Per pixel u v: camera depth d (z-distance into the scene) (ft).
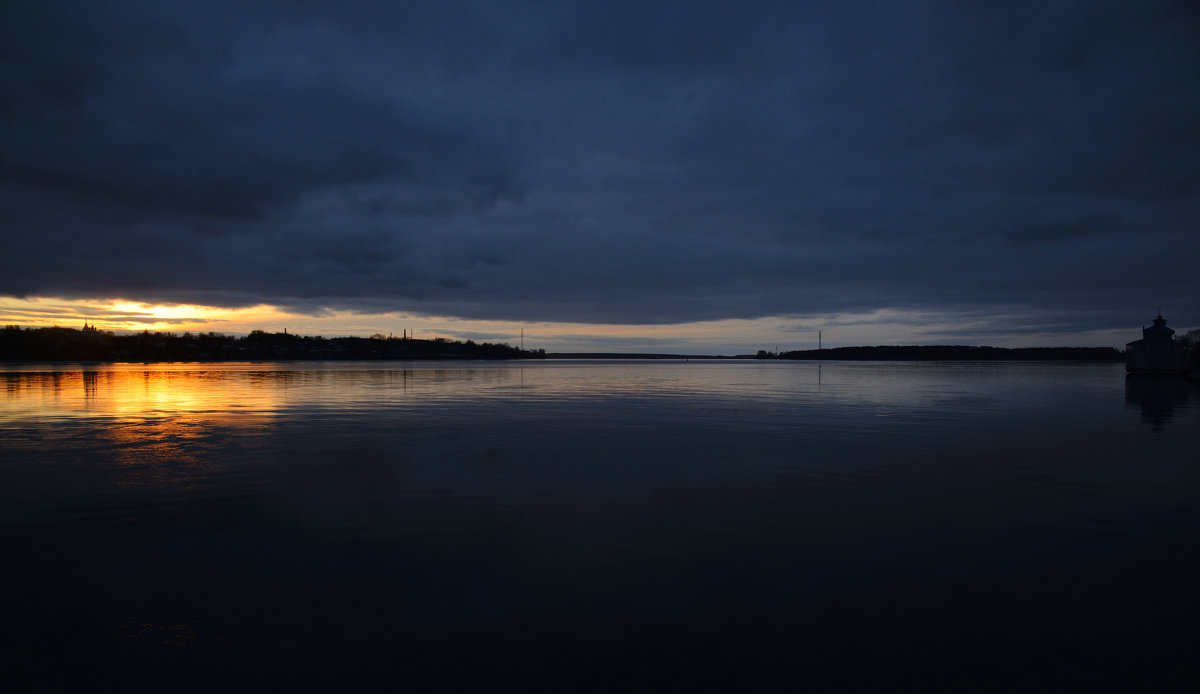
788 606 18.63
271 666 15.40
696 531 25.76
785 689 14.38
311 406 82.69
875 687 14.47
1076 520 27.37
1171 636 16.81
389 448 46.62
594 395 105.09
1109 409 78.43
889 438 51.88
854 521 27.20
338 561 22.35
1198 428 58.85
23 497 31.48
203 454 44.04
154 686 14.57
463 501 30.66
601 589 19.88
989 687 14.47
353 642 16.56
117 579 20.79
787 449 46.26
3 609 18.61
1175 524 26.76
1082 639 16.67
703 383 150.61
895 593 19.57
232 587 20.10
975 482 34.86
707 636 16.84
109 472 37.70
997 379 173.88
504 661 15.58
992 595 19.40
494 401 91.45
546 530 25.90
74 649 16.28
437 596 19.35
